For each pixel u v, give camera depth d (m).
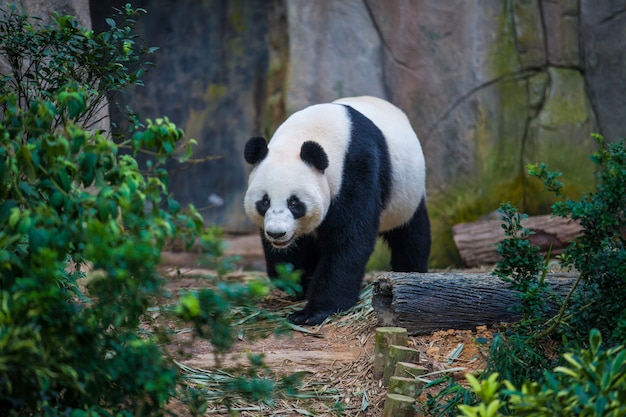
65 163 6.51
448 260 18.83
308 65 18.98
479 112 18.88
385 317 10.81
